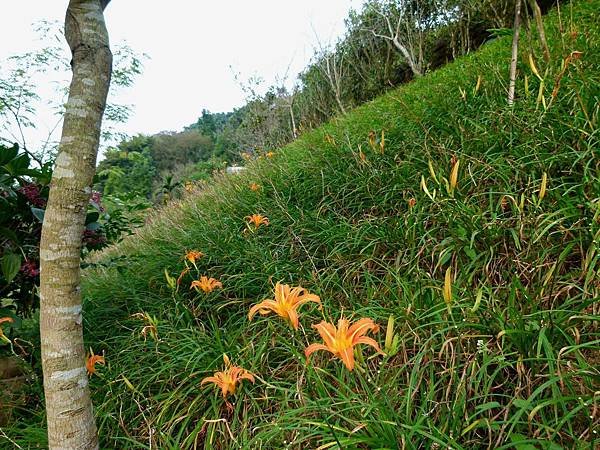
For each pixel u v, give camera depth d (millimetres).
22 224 2547
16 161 2297
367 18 10312
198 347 2213
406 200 2684
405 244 2438
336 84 10211
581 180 2062
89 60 1491
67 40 1533
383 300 2193
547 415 1428
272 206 3889
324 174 3811
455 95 3594
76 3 1511
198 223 4258
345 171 3648
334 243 2900
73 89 1479
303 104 10922
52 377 1435
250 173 5195
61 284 1441
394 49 9578
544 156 2287
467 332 1702
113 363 2600
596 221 1677
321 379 1788
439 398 1671
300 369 2018
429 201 2582
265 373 2113
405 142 3355
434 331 1822
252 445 1722
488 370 1655
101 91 1517
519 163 2375
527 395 1507
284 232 3363
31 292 2674
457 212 2145
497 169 2412
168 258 3680
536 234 1883
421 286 1959
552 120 2434
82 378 1494
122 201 4172
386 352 1414
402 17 9008
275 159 5414
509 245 2133
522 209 2006
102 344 2904
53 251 1435
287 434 1744
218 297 2930
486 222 2166
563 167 2250
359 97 10797
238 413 1945
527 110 2631
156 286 3463
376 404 1400
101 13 1567
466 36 7090
